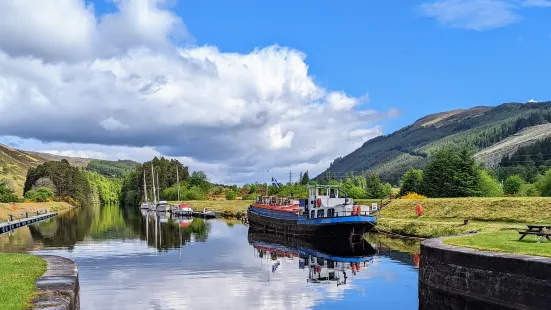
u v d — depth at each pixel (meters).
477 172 100.00
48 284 20.64
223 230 78.56
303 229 62.97
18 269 23.34
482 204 66.94
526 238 28.91
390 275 36.16
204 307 26.83
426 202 75.38
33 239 62.34
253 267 40.00
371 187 124.69
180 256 46.19
